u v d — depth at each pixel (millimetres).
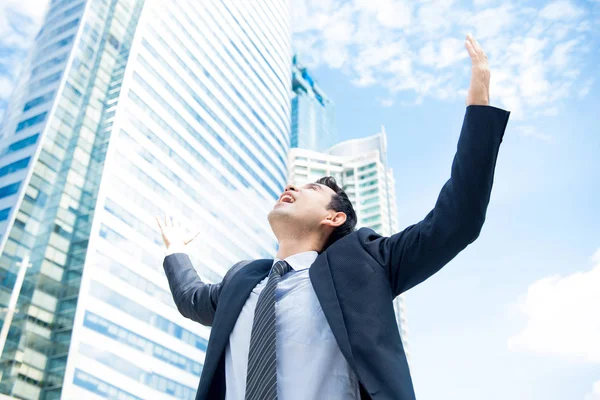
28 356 34250
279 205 2865
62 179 42781
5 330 34094
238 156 64500
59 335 36000
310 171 115000
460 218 1943
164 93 55344
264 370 1761
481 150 1971
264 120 74062
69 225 41000
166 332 43531
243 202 62000
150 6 57938
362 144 126938
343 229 2791
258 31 81500
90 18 52438
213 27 69062
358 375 1781
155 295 44031
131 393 38125
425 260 2041
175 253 3230
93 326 37500
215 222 55438
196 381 44125
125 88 49812
